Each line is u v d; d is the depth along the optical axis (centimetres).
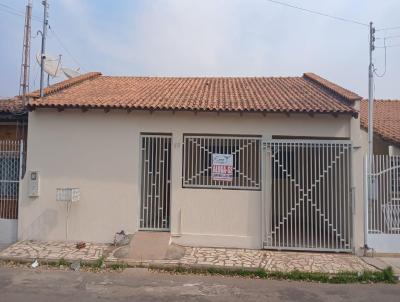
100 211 903
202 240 880
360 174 861
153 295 600
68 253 809
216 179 892
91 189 907
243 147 894
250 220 877
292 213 871
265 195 872
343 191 866
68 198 874
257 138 891
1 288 621
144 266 751
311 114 859
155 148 914
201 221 886
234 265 745
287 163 875
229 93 1085
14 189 945
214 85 1248
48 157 916
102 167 908
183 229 887
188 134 903
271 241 867
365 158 856
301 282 686
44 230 909
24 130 1012
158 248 824
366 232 844
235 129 889
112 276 697
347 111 840
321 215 862
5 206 945
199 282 673
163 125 902
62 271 723
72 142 913
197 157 901
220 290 631
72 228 905
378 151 1118
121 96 984
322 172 866
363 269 735
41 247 852
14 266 750
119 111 904
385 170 859
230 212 882
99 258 773
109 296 591
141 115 904
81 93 1020
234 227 880
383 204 855
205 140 902
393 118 1259
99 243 895
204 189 887
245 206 880
